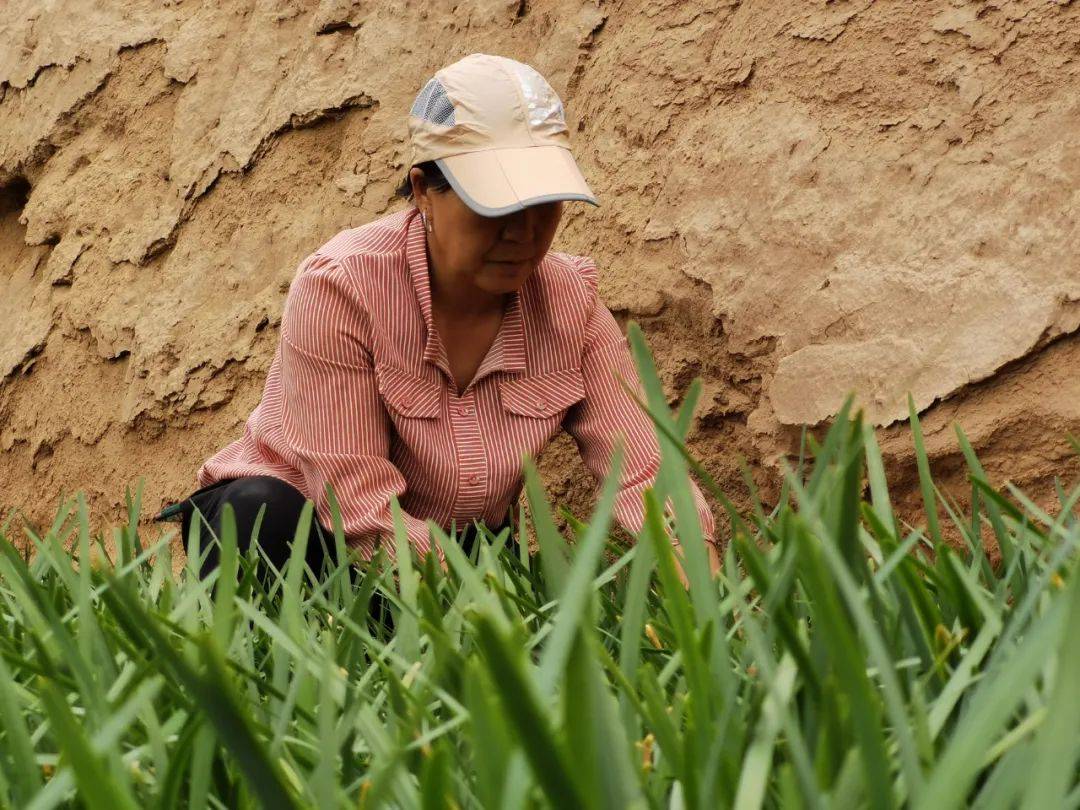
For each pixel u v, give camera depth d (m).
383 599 1.57
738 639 1.25
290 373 2.23
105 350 3.96
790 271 2.61
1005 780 0.68
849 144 2.60
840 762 0.72
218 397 3.64
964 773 0.56
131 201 4.07
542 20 3.27
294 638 1.09
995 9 2.46
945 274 2.38
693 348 2.80
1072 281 2.23
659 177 2.90
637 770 0.77
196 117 3.96
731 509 0.95
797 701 0.88
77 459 4.06
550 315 2.26
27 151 4.41
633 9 3.07
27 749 0.77
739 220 2.72
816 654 0.87
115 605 1.02
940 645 1.01
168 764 0.84
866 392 2.42
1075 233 2.26
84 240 4.14
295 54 3.81
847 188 2.58
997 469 2.29
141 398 3.80
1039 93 2.39
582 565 0.65
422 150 2.05
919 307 2.40
